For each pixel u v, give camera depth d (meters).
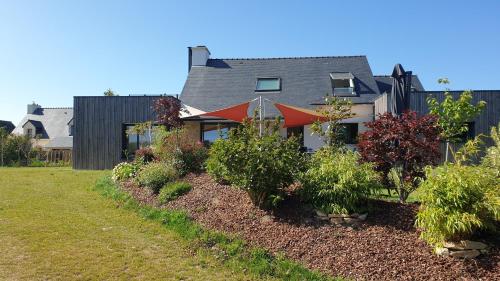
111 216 9.59
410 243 6.66
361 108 20.20
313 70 23.33
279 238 7.33
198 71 24.20
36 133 44.97
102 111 21.62
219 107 21.05
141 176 12.21
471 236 6.31
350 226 7.43
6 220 8.86
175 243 7.57
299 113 13.75
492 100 17.78
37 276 5.76
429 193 6.39
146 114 21.31
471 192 6.25
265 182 8.22
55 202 11.09
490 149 8.52
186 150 13.19
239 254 6.84
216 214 8.67
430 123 8.72
